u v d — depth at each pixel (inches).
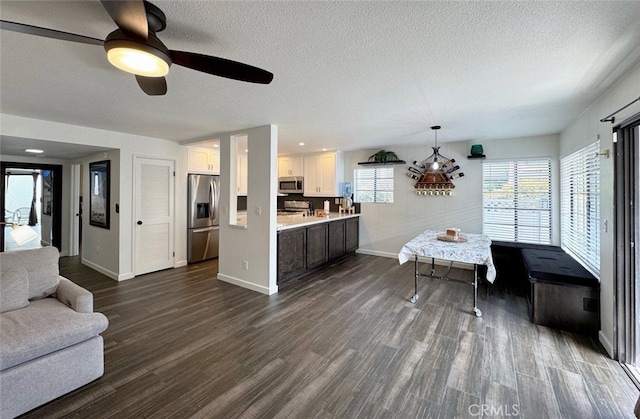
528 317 120.1
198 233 208.8
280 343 99.3
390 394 74.4
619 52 70.1
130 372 82.7
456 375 82.0
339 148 225.3
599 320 102.8
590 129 113.4
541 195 173.3
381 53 70.5
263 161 147.8
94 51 69.2
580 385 77.4
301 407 69.8
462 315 122.1
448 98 103.5
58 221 225.3
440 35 62.3
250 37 63.4
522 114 124.1
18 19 56.4
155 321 115.6
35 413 67.1
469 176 195.0
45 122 135.4
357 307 130.8
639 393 74.0
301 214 247.3
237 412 68.2
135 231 174.9
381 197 232.4
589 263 119.2
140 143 174.9
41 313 81.5
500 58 73.0
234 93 98.5
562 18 56.2
